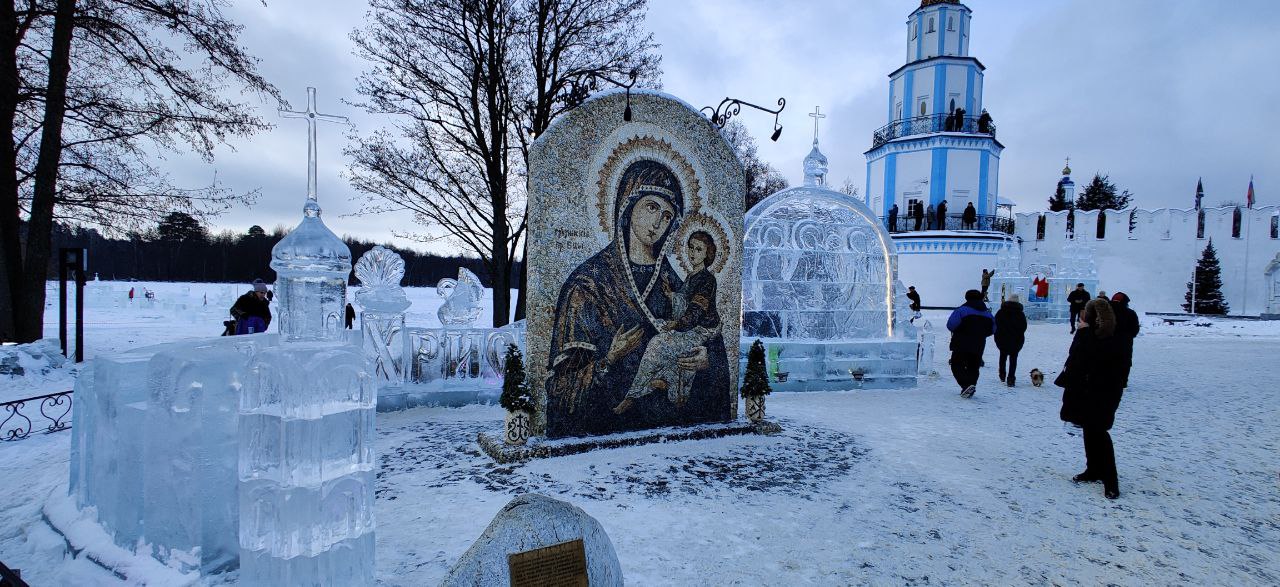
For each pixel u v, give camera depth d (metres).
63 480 5.09
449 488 4.98
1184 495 5.16
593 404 6.25
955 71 33.09
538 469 5.48
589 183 6.14
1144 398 9.60
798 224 10.45
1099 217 33.62
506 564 2.41
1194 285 31.09
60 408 8.15
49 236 12.46
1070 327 22.83
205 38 12.89
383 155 13.58
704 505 4.72
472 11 12.98
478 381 8.35
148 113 12.76
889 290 10.88
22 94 11.88
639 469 5.56
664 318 6.62
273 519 2.89
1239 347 17.33
